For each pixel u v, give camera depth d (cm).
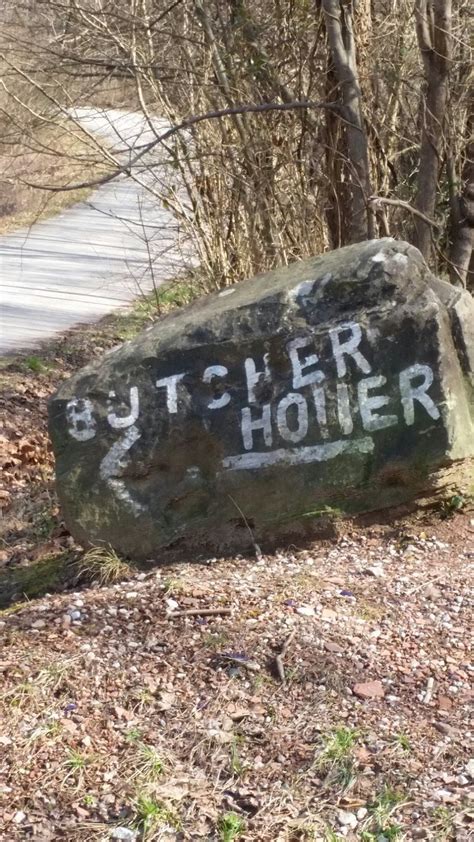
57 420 625
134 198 1966
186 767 484
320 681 518
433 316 597
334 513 615
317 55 871
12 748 488
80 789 475
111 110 988
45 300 1312
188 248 1051
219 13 884
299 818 463
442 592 573
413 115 918
